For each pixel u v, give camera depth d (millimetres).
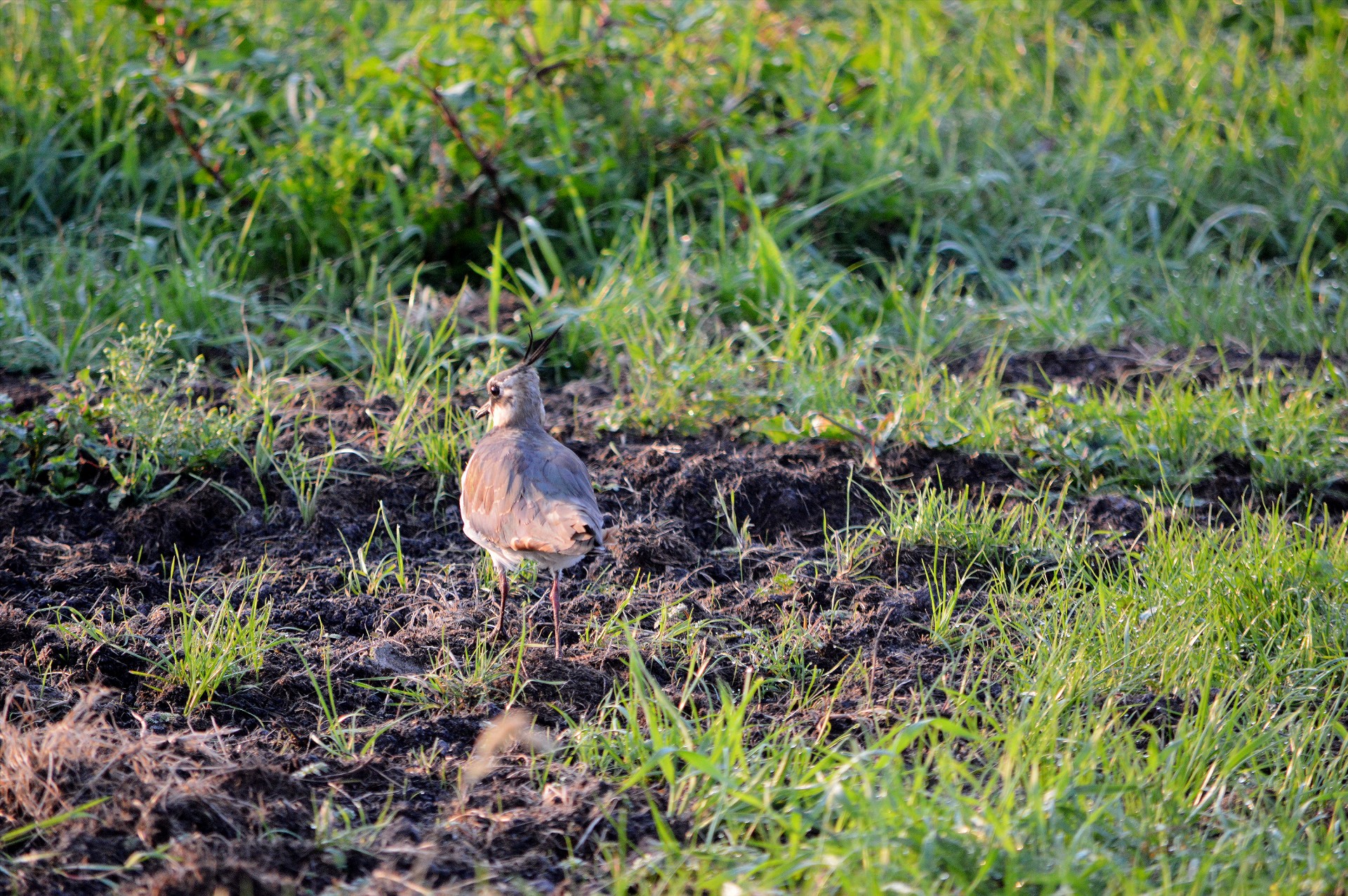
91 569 9688
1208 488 11695
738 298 14516
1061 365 14305
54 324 13523
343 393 12953
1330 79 19266
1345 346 14555
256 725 8102
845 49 18422
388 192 15383
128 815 6762
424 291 14227
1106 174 17531
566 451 9414
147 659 8547
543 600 9820
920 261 16375
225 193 15758
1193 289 15625
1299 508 11500
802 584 9883
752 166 16688
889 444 12047
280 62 17031
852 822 6672
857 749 7664
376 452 11680
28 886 6316
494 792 7406
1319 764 7645
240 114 15664
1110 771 7324
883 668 8844
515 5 16188
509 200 15766
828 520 11156
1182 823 6898
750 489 11281
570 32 17328
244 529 10703
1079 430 11898
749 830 6758
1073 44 20750
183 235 14633
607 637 9172
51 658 8414
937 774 7492
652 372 12797
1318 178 17172
